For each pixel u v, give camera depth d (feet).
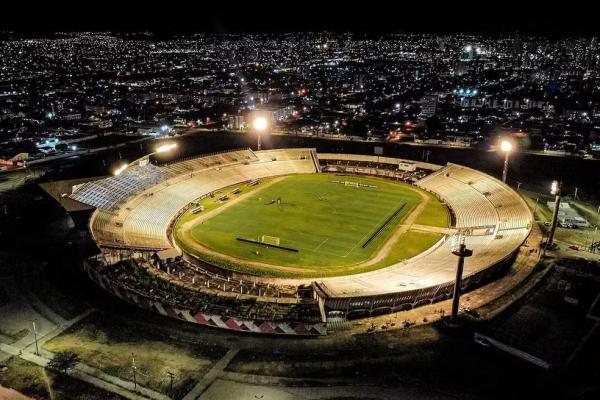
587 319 175.32
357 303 175.63
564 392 137.39
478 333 160.86
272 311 179.01
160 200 317.63
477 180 354.33
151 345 159.02
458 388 138.62
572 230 270.67
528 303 185.98
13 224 273.54
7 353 154.20
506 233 253.24
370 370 146.30
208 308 177.88
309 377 143.13
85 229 265.75
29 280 204.33
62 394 136.56
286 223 298.76
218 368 147.43
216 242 268.21
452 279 196.95
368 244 267.59
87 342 160.35
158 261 234.58
